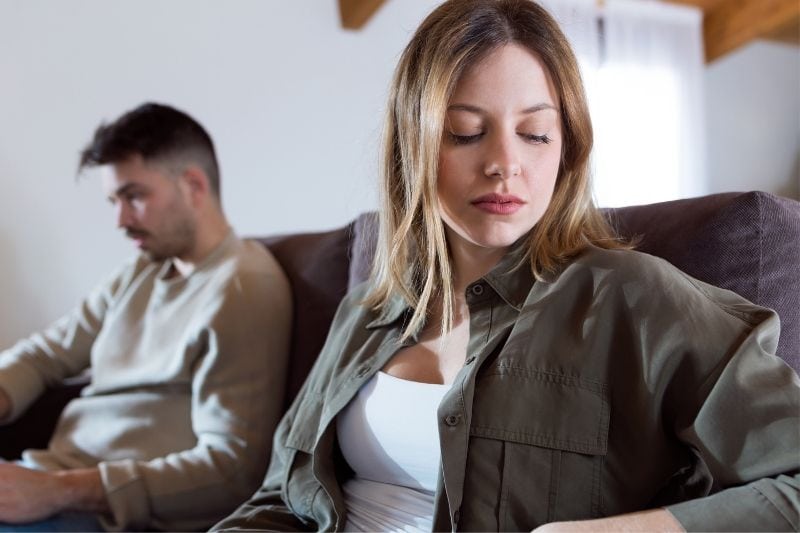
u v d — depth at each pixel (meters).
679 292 0.69
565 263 0.78
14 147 2.42
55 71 2.50
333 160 3.00
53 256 2.46
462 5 0.78
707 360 0.65
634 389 0.69
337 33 3.02
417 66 0.81
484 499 0.69
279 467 1.00
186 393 1.32
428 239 0.83
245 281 1.32
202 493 1.16
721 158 4.24
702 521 0.57
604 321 0.71
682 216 0.88
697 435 0.63
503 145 0.73
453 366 0.82
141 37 2.65
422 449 0.79
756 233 0.80
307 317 1.37
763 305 0.79
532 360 0.72
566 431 0.69
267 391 1.27
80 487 1.11
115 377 1.44
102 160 1.41
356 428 0.86
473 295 0.82
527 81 0.75
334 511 0.85
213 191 1.49
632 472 0.69
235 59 2.82
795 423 0.58
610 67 3.75
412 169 0.82
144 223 1.41
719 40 4.00
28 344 1.64
